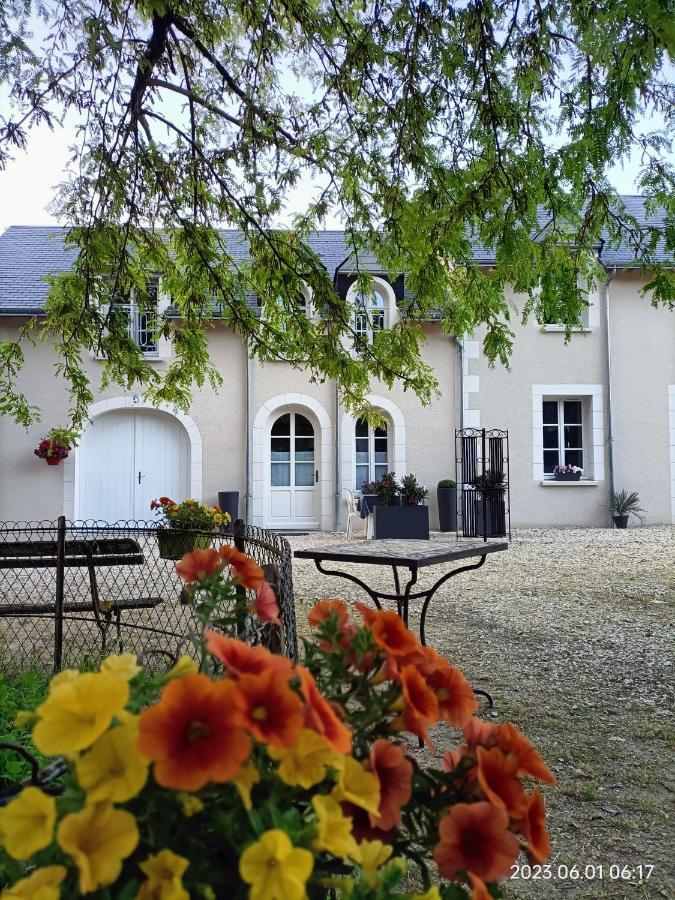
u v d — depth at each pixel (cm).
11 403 766
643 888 224
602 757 325
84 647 499
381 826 98
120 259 649
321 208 591
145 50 509
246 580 139
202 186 616
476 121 468
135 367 721
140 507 1410
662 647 524
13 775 233
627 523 1441
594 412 1476
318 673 119
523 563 959
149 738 80
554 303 570
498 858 94
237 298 734
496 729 112
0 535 1284
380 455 1458
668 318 1497
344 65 477
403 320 627
